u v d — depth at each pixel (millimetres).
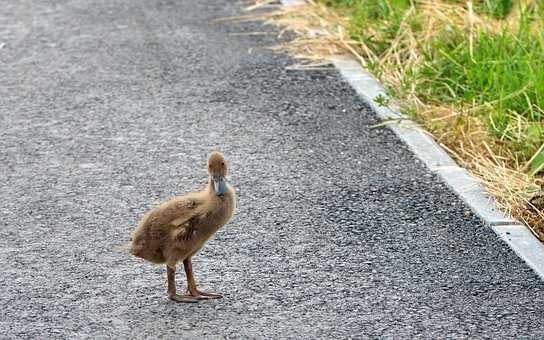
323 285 8570
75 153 11281
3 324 8039
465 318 8102
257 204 10016
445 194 10227
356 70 13602
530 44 12844
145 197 10258
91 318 8117
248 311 8203
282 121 12078
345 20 15305
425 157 11062
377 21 14500
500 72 12266
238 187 10391
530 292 8477
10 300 8375
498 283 8609
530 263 8922
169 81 13359
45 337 7875
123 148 11391
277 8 16188
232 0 16906
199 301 8336
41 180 10625
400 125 11836
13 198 10227
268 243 9281
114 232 9531
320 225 9609
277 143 11469
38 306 8297
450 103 12289
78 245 9289
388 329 7945
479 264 8914
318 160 11023
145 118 12203
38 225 9664
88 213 9906
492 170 10719
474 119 11672
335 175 10656
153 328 7977
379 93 12773
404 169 10789
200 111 12391
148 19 16016
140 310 8227
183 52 14430
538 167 10531
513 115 11625
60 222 9727
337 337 7840
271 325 8000
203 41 14875
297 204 10031
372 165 10891
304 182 10508
